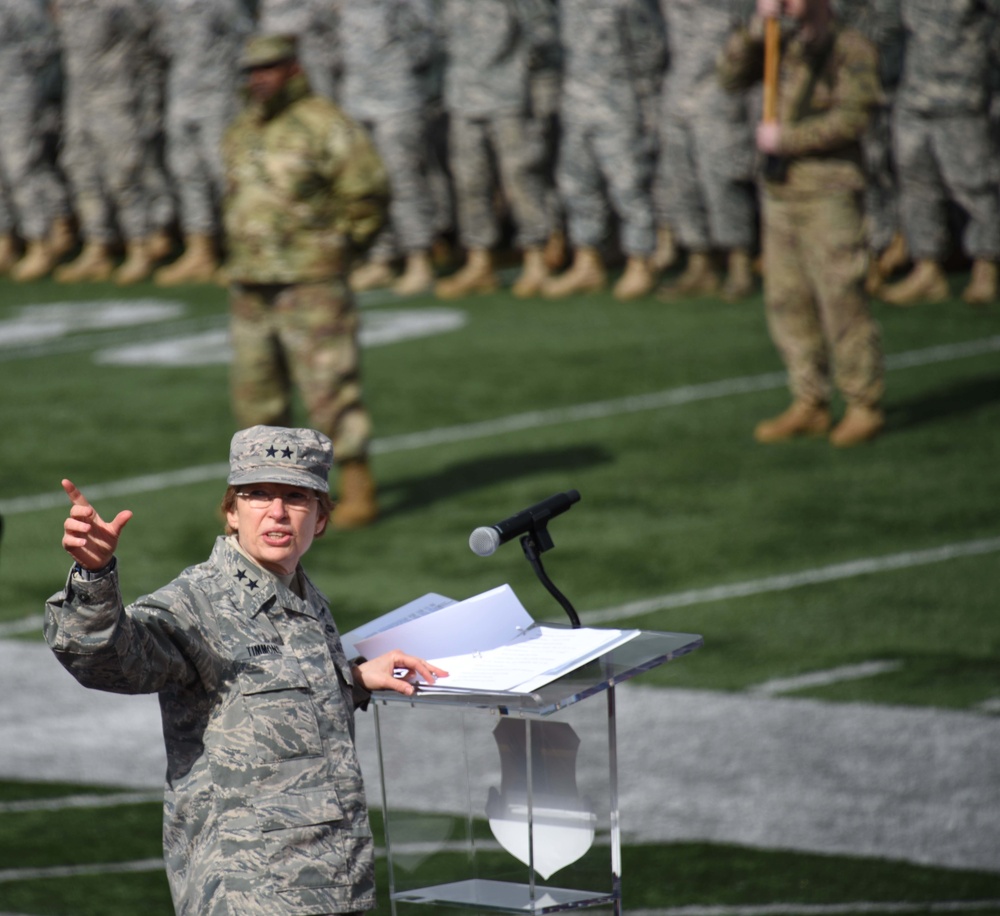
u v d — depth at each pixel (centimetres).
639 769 1945
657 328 4550
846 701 2112
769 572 2645
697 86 4644
